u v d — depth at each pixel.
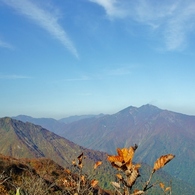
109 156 2.46
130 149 2.46
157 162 2.46
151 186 2.50
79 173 5.05
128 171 2.44
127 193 2.44
